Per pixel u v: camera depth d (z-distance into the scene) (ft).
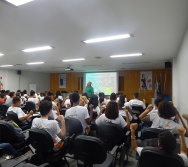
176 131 7.77
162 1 7.22
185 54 10.97
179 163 4.44
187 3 7.36
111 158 7.25
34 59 22.62
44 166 6.04
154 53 18.01
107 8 7.89
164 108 8.10
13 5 7.26
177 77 17.33
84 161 6.15
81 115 10.55
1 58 21.93
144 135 7.47
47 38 12.84
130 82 35.09
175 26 10.09
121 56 19.98
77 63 26.17
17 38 12.83
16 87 36.73
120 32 11.27
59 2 7.39
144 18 8.99
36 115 14.02
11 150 8.93
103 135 9.09
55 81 43.73
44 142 7.14
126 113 10.85
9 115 12.83
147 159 4.83
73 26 10.26
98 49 16.43
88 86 25.43
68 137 8.75
